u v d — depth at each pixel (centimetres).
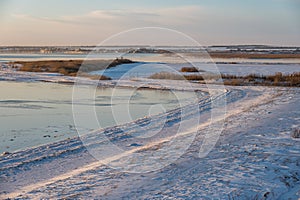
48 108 1858
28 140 1173
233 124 1299
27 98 2244
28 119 1546
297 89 2644
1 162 887
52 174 800
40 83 3266
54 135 1248
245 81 3238
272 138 1049
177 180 709
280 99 2022
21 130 1323
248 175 723
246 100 2044
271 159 829
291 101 1917
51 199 628
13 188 712
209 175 731
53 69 4509
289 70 4319
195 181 698
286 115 1461
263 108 1680
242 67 4709
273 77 3331
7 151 1034
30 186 720
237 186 662
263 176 716
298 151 897
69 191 667
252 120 1364
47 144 1078
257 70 4309
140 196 627
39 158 921
